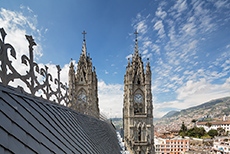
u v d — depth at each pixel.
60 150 6.54
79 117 12.80
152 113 60.19
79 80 62.47
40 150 5.17
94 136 13.63
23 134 4.74
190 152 101.50
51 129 6.77
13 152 3.96
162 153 120.88
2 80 4.96
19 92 5.86
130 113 58.84
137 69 64.38
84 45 68.25
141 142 57.09
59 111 9.13
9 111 4.67
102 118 29.34
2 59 4.93
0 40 4.82
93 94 63.84
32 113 5.90
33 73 6.81
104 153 13.03
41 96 7.70
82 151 8.64
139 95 62.06
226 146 92.12
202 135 151.00
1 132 3.92
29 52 6.52
